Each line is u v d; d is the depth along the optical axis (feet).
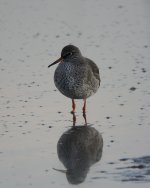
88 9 90.07
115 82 61.67
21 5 92.38
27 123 51.44
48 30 81.41
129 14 87.35
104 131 48.83
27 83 62.49
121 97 57.26
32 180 40.04
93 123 51.03
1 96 58.59
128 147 44.88
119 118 51.78
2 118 52.70
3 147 46.03
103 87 60.39
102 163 42.16
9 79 63.82
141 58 69.21
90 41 76.54
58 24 83.76
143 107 54.19
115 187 38.27
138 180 39.06
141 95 57.47
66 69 54.44
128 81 61.67
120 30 80.69
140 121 50.72
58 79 55.01
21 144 46.57
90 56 70.49
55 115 53.42
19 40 77.61
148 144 45.34
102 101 56.59
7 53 72.64
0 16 87.25
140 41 75.87
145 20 84.48
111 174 40.27
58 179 40.09
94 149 44.88
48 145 46.19
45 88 61.00
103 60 69.00
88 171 41.04
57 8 90.79
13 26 83.10
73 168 41.70
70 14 87.97
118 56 70.33
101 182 39.17
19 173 41.22
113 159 42.75
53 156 43.98
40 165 42.47
